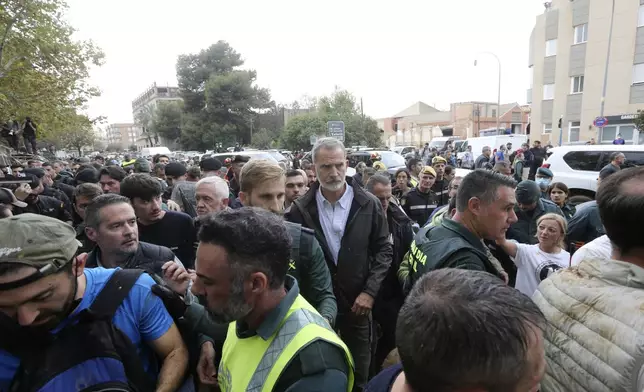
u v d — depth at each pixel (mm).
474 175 1860
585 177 8945
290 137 41281
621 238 1130
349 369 1176
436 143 33812
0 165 10719
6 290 1000
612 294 1061
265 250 1119
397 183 6332
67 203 5828
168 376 1340
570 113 26359
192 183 4902
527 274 2701
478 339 642
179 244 2842
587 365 1048
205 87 48688
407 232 3414
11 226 1036
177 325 1509
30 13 12664
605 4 23547
